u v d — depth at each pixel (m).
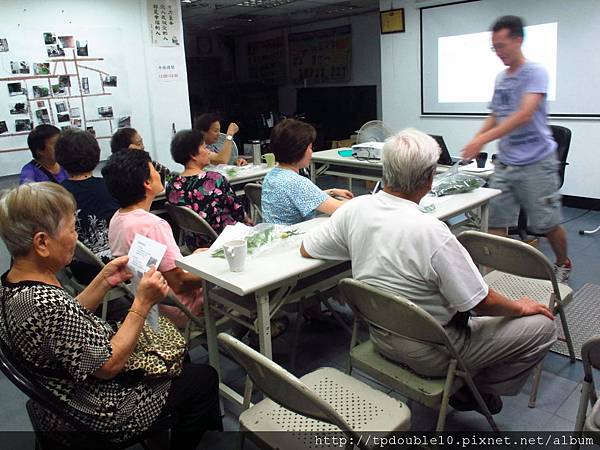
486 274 2.37
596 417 1.30
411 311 1.40
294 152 2.34
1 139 3.81
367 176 3.97
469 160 3.10
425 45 5.71
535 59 4.85
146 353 1.46
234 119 9.47
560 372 2.21
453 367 1.50
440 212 2.27
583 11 4.45
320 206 2.27
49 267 1.26
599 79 4.48
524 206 2.90
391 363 1.67
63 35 3.98
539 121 2.74
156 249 1.53
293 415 1.43
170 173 3.40
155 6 4.44
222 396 2.16
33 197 1.20
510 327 1.62
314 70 9.23
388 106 6.34
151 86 4.52
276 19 8.27
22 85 3.84
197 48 10.23
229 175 3.75
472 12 5.21
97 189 2.54
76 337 1.21
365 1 6.85
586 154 4.73
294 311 2.36
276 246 1.96
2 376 2.46
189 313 1.96
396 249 1.49
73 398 1.27
